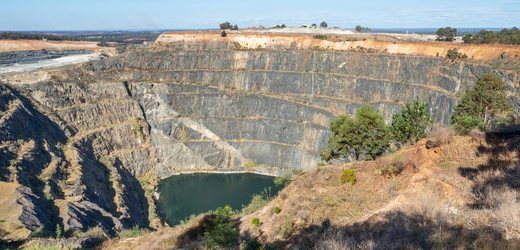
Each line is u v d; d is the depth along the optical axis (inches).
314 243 632.4
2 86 2336.4
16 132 1975.9
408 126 1131.3
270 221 864.9
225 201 2496.3
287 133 3014.3
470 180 648.4
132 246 1028.5
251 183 2839.6
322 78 3117.6
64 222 1331.2
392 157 904.9
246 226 944.3
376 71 2906.0
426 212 564.7
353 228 634.2
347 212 728.3
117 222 1656.0
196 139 3203.7
